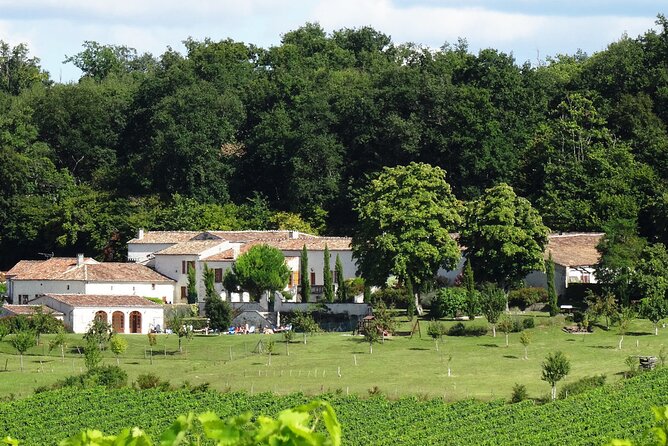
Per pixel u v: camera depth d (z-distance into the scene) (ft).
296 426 62.03
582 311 497.87
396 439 304.71
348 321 524.52
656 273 493.36
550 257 508.12
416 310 518.78
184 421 64.80
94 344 417.08
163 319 537.24
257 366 431.84
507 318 477.36
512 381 399.85
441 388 389.19
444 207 525.34
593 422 315.78
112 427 323.98
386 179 532.73
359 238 528.22
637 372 394.93
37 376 414.00
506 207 519.19
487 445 296.10
